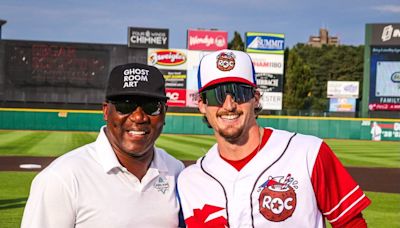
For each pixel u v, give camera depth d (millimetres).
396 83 32250
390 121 29594
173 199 2756
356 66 59188
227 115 2707
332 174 2705
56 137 23156
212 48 31875
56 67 30062
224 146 2734
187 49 31641
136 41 31000
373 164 15453
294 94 48156
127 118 2549
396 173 13328
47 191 2406
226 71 2709
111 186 2539
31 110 28797
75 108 29922
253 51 32125
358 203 2691
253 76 2797
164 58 31375
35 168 12305
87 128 29156
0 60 29656
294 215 2576
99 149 2584
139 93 2529
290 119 29938
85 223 2490
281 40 32219
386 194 9867
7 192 8664
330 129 30094
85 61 30359
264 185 2617
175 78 31531
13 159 14195
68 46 30109
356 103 42531
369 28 32438
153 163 2691
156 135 2648
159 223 2658
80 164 2514
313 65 60312
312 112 32594
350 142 27141
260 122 29781
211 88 2725
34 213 2393
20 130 28359
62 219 2432
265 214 2584
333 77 59656
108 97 2568
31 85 29891
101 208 2490
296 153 2672
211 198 2705
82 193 2467
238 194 2639
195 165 2875
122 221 2525
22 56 29734
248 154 2730
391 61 32219
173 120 29406
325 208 2680
